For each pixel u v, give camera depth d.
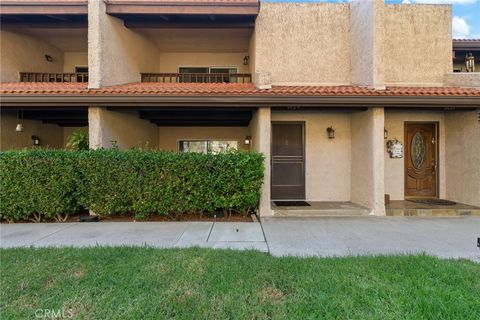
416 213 7.83
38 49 11.20
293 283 3.56
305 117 9.50
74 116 9.57
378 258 4.43
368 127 8.15
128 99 7.41
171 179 7.15
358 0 9.21
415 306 3.05
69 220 7.25
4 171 6.93
